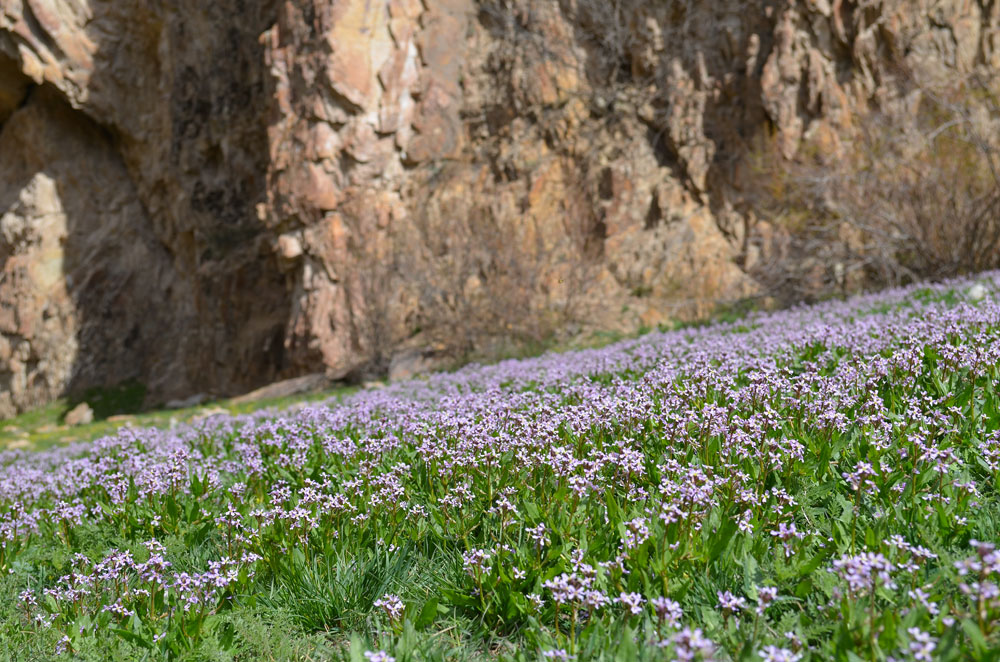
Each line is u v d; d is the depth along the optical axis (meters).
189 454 6.60
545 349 18.06
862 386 5.24
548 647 3.16
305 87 22.14
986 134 17.58
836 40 19.34
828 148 18.89
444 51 23.44
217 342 26.94
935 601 3.04
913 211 16.78
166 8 27.42
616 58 22.62
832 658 2.78
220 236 26.61
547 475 4.69
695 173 20.91
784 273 18.30
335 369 21.17
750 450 4.57
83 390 30.16
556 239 21.08
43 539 5.86
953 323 6.14
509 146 22.97
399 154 22.84
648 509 4.03
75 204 31.47
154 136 29.64
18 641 3.85
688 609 3.35
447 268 20.72
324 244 22.08
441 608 3.77
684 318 18.95
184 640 3.59
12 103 31.52
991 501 3.87
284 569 4.24
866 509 3.90
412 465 5.51
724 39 21.08
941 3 18.56
